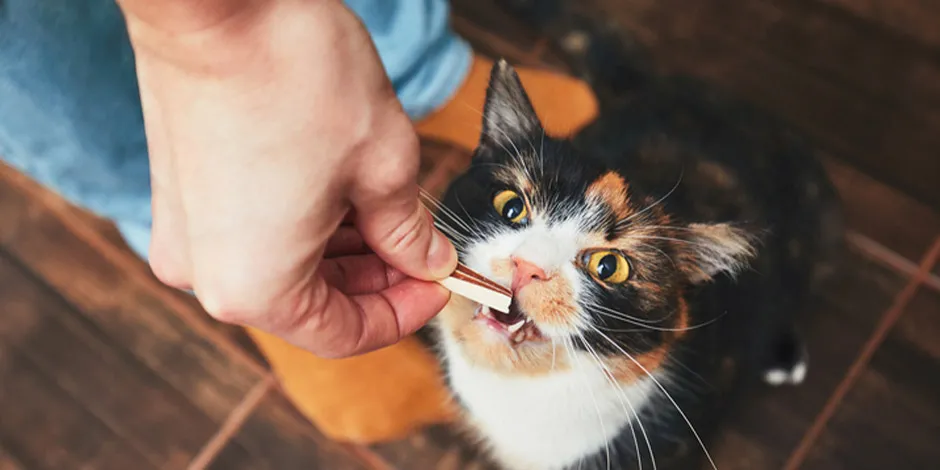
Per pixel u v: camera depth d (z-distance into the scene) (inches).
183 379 23.1
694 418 17.2
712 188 18.5
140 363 23.3
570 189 15.2
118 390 23.0
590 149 16.9
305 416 22.5
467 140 18.2
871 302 23.1
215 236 10.5
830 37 25.0
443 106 19.3
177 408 22.9
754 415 22.1
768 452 21.8
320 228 10.8
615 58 23.9
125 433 22.8
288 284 10.8
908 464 22.0
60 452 22.6
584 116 19.9
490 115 15.3
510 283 14.4
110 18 16.3
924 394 22.4
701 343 16.8
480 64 20.1
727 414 20.1
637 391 15.9
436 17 19.6
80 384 23.1
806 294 21.6
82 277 23.8
